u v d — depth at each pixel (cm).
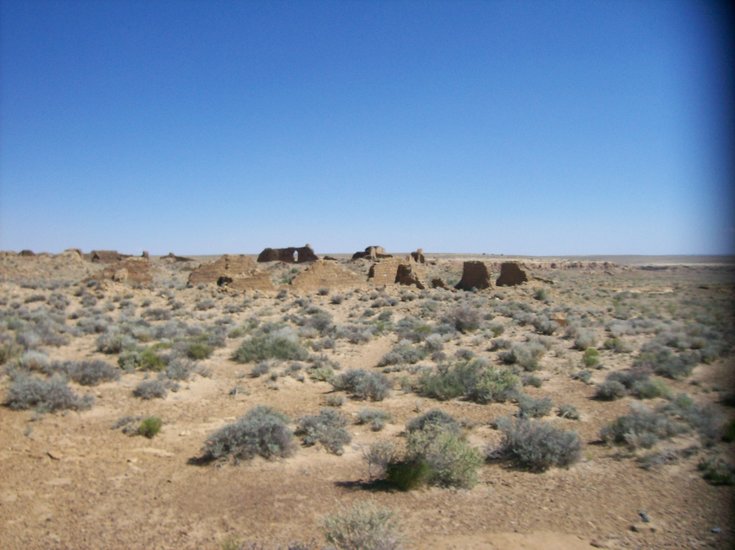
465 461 1202
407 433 1533
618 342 3072
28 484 1130
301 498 1103
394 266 6291
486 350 2984
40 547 877
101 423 1584
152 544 895
